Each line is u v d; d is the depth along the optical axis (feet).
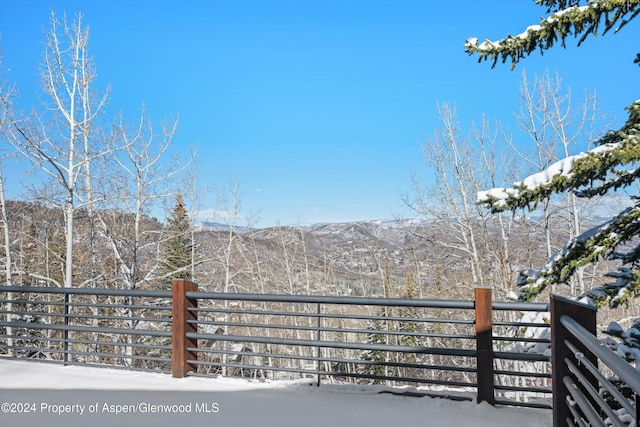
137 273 67.41
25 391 14.80
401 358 74.33
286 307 86.33
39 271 71.00
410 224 67.92
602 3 15.40
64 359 18.19
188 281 16.60
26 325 18.47
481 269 67.26
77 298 64.28
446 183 65.62
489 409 12.71
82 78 58.70
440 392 13.98
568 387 8.82
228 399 14.02
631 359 12.62
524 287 17.57
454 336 13.58
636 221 16.80
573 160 14.92
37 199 57.57
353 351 78.13
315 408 13.19
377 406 13.26
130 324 58.85
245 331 76.23
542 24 15.90
